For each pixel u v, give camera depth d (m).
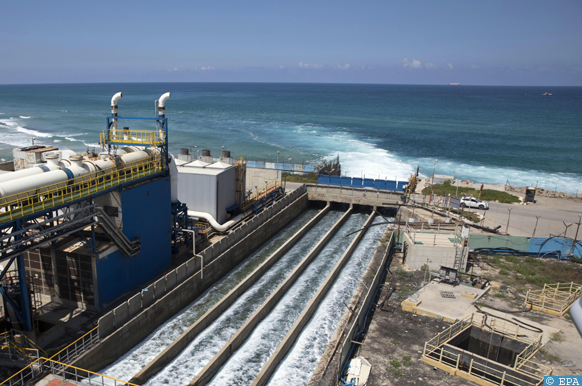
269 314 30.31
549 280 31.28
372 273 31.97
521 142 124.56
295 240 44.69
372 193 55.06
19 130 124.69
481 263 34.62
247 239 40.66
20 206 20.86
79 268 25.47
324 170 62.75
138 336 25.88
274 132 133.38
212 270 34.38
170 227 32.50
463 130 149.00
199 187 40.91
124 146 32.91
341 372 20.73
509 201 53.16
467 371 21.17
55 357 21.05
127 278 27.94
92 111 193.62
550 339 23.39
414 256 33.31
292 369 24.28
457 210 47.53
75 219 23.27
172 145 105.69
